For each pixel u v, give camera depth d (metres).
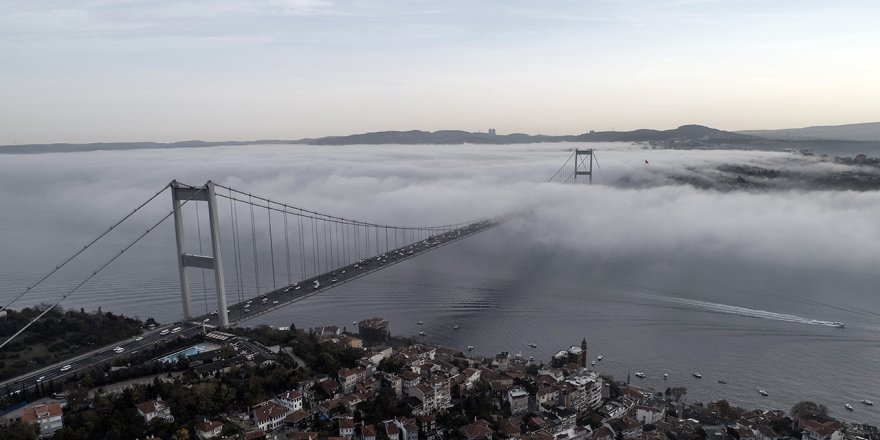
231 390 139.00
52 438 117.25
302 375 155.12
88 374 142.38
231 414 135.00
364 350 189.50
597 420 161.62
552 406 165.00
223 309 190.25
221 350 161.50
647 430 156.62
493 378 176.00
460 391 163.50
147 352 161.50
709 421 166.38
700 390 194.62
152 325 193.25
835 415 177.38
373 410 144.38
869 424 171.25
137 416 125.00
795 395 190.75
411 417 142.50
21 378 146.75
